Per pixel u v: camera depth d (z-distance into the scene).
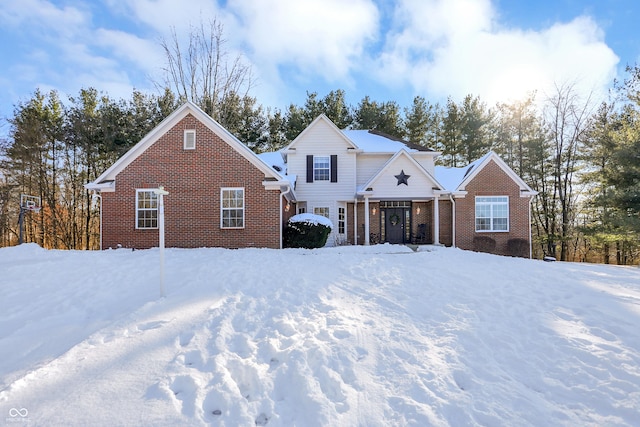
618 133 18.95
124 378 3.47
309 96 30.38
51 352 4.13
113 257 10.14
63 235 28.45
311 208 19.28
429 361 4.11
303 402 3.26
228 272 7.95
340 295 6.56
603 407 3.36
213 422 2.95
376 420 3.08
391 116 30.33
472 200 18.19
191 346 4.16
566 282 8.16
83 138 26.67
